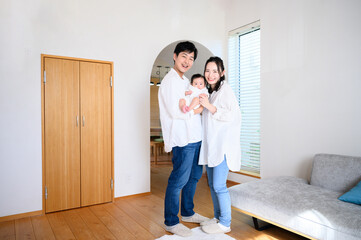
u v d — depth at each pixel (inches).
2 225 96.2
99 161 120.9
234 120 86.3
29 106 104.7
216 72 87.7
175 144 84.3
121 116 127.2
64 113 112.1
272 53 137.8
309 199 79.6
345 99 106.7
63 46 111.7
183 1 149.8
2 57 99.6
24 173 103.9
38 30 106.3
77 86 115.1
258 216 85.4
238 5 160.6
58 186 110.8
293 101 127.1
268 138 140.1
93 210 112.6
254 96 153.8
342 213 67.7
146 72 135.0
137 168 132.3
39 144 106.7
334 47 110.4
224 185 86.1
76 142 115.0
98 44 120.4
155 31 138.2
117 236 86.8
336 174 94.0
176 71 90.0
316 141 117.4
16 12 102.1
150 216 105.0
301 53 123.3
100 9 120.9
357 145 102.7
